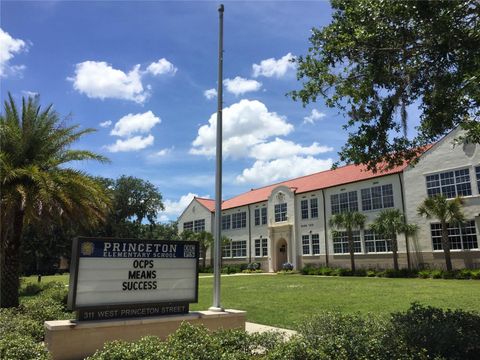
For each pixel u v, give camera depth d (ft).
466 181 107.96
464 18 24.31
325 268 138.92
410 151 30.12
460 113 25.98
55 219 54.19
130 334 28.53
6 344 19.95
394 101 27.91
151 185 235.61
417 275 109.70
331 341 21.04
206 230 210.38
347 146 29.91
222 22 39.58
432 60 26.53
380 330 23.16
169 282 31.60
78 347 26.73
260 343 22.62
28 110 52.08
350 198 140.87
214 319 32.19
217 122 38.04
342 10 28.37
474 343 22.09
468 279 95.91
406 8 24.22
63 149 54.13
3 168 47.26
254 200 186.09
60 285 75.97
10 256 50.85
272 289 82.12
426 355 20.34
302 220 158.30
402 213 122.42
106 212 59.21
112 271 29.45
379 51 26.86
